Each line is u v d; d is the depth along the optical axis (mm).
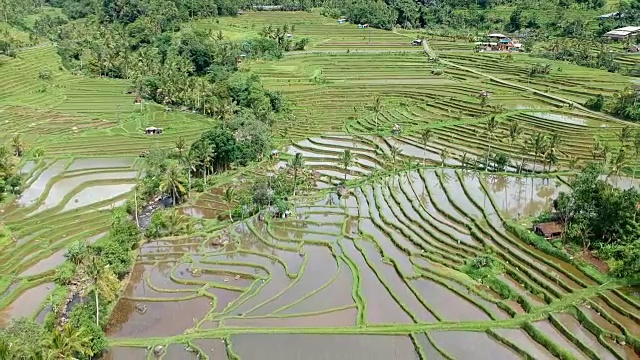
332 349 58188
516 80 163000
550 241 76562
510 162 110375
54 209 93500
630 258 67312
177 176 96875
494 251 76312
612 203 73938
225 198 94875
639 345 55688
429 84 163875
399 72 177000
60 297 68750
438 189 99625
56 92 160125
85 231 86062
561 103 142250
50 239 83688
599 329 58750
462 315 63750
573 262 71250
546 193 96188
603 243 74250
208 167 109688
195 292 71312
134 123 138875
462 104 145750
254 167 114438
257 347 58719
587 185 78312
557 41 187375
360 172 109875
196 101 150750
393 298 67688
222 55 177125
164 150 113250
